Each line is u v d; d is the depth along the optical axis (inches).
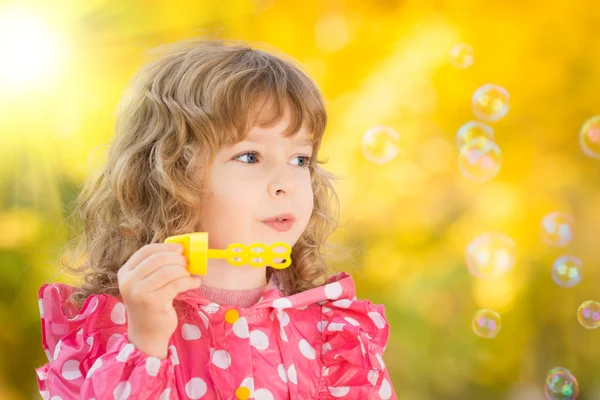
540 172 180.7
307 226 68.2
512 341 174.9
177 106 57.9
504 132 182.9
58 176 151.9
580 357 175.3
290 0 174.4
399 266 176.9
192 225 56.1
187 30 164.2
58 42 156.9
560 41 176.4
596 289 176.4
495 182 179.3
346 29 176.4
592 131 153.9
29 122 153.1
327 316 60.8
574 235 178.5
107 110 156.4
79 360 52.1
